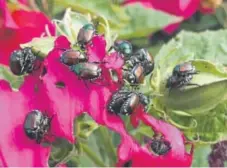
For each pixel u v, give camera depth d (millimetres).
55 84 241
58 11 307
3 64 271
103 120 241
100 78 244
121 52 250
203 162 293
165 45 293
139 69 248
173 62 267
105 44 246
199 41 308
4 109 243
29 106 242
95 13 306
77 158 289
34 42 249
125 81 247
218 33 310
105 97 242
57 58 242
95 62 243
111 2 317
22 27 270
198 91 257
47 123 239
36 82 244
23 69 245
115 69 244
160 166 253
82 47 245
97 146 295
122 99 242
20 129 241
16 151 240
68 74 242
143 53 252
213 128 263
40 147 242
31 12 275
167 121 262
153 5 320
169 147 252
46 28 264
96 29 262
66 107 240
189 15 329
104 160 294
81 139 262
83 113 251
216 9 371
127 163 253
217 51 306
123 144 245
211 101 258
